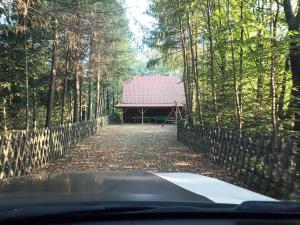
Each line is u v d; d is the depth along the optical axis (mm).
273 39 12719
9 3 11562
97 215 2031
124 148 20656
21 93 20281
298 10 13258
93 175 3127
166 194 2391
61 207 2010
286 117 14367
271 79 13398
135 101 53250
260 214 2176
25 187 2576
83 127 26125
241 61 15703
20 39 18172
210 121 19531
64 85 23984
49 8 15070
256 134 11117
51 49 20609
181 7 17750
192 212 2119
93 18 17188
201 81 21312
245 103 16453
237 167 12445
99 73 28844
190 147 20375
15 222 1951
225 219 2156
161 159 16469
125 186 2594
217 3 17438
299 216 2207
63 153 18562
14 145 12281
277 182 9414
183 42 22859
